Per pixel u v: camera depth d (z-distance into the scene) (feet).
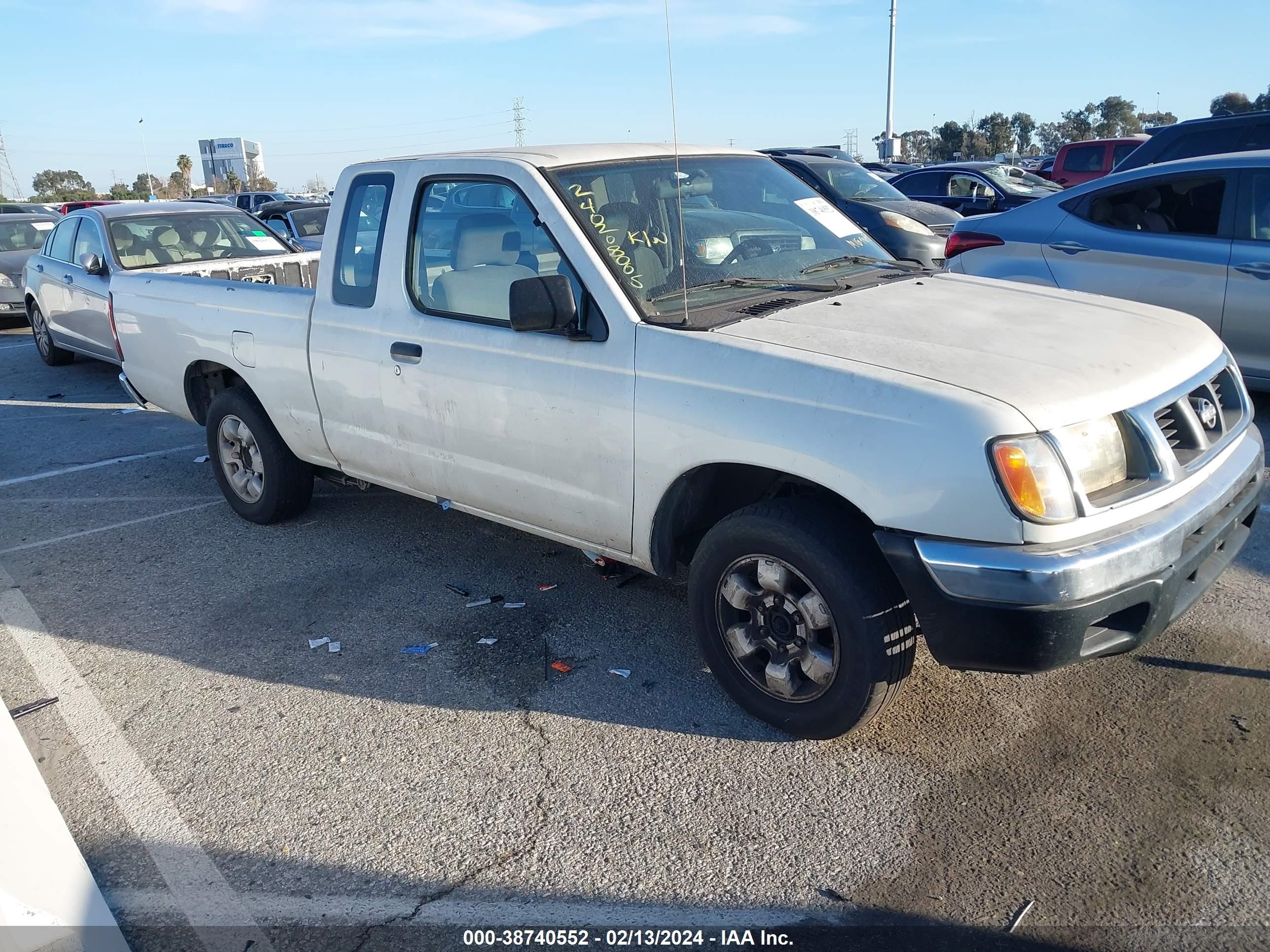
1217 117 28.40
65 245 33.42
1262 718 11.09
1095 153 60.85
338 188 15.30
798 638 10.93
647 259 12.40
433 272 13.96
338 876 9.55
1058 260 23.34
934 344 10.57
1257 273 20.45
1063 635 9.11
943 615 9.44
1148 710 11.37
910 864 9.28
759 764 10.86
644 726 11.69
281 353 16.30
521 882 9.34
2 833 9.12
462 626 14.35
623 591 15.28
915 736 11.18
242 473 18.71
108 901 9.39
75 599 15.97
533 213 12.58
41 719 12.53
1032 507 9.02
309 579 16.24
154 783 11.11
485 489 13.78
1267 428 21.09
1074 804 9.93
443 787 10.77
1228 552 11.20
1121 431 9.84
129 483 22.02
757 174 15.25
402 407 14.39
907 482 9.43
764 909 8.86
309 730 11.98
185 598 15.78
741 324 11.34
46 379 34.65
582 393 11.96
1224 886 8.80
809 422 10.05
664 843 9.74
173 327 18.81
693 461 10.98
